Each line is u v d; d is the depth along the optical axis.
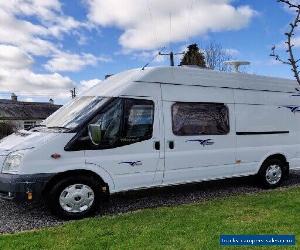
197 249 4.95
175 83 7.80
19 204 7.70
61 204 6.60
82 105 7.28
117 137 7.04
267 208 6.89
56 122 7.19
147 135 7.36
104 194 7.02
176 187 9.27
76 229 5.88
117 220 6.32
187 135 7.86
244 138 8.77
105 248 5.05
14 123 45.41
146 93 7.42
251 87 8.98
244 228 5.73
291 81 9.76
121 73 7.78
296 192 8.41
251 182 9.74
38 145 6.46
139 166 7.27
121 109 7.12
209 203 7.44
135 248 5.02
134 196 8.41
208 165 8.16
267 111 9.22
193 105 7.99
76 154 6.67
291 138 9.67
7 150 6.61
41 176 6.36
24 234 5.73
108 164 6.95
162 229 5.77
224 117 8.46
